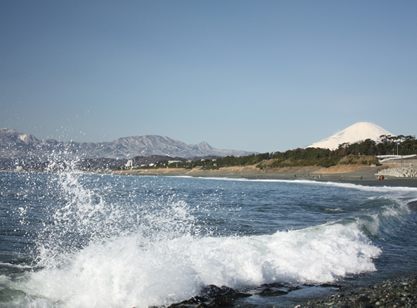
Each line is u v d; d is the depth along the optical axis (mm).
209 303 6977
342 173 97062
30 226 14844
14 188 33125
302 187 60000
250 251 9609
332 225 13742
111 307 6699
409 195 37625
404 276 9062
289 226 16203
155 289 7227
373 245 12258
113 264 8156
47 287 7250
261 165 132375
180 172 155375
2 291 6730
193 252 9281
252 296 7496
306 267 9195
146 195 33250
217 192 43781
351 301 6898
